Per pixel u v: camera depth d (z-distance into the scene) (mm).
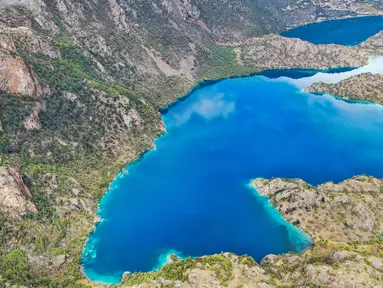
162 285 130250
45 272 151500
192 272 133125
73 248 164000
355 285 124312
